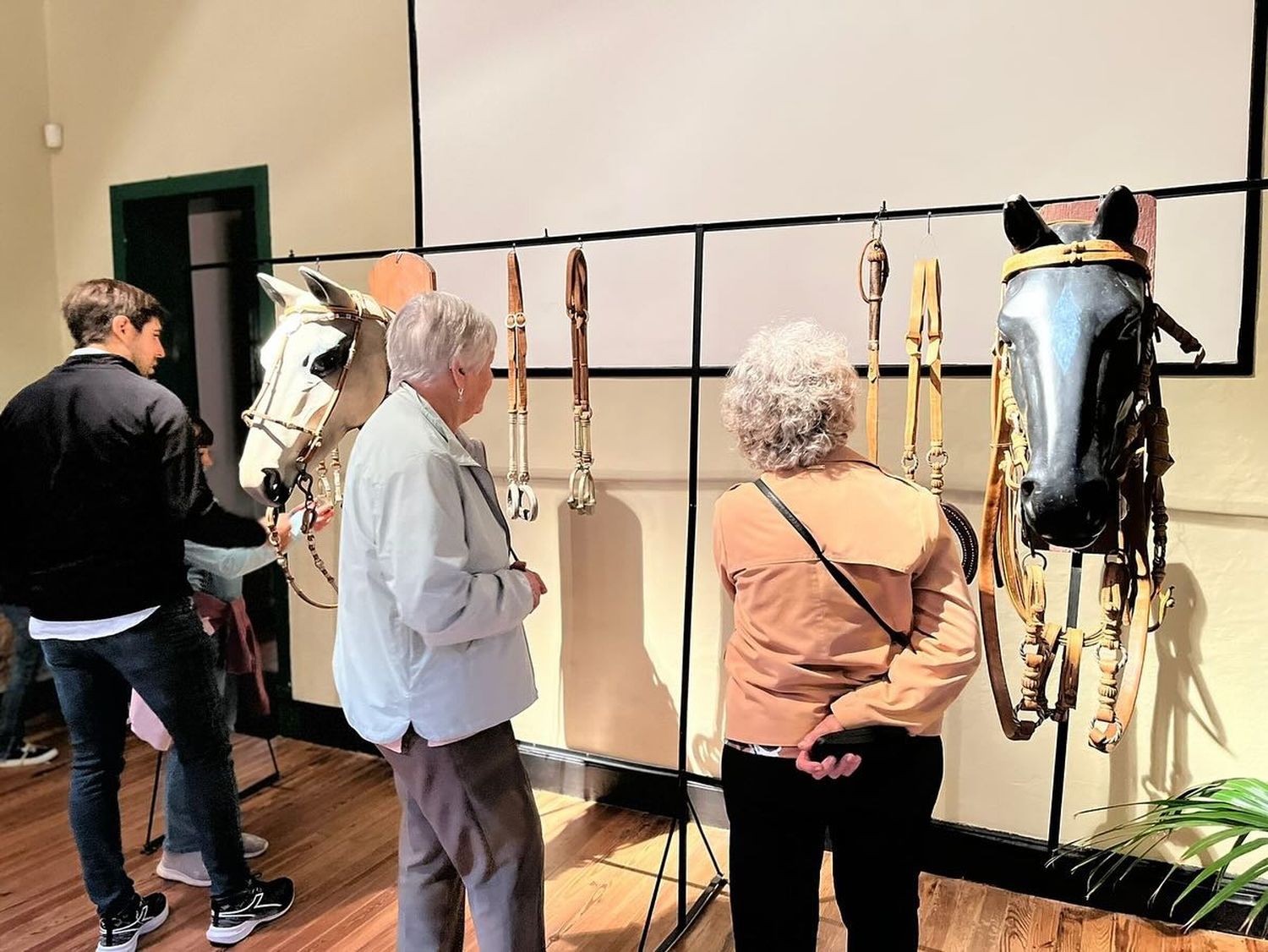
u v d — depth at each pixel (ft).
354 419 7.69
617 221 8.73
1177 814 5.91
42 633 6.70
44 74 12.05
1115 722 5.31
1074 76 6.97
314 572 10.84
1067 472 4.45
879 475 4.54
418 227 9.72
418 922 5.67
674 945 7.09
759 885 4.72
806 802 4.55
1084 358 4.54
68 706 6.86
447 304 5.18
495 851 5.30
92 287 6.84
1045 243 4.93
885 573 4.32
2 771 10.57
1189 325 6.83
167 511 6.64
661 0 8.32
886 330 7.77
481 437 9.66
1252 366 6.70
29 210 12.02
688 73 8.29
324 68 10.21
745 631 4.68
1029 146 7.16
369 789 9.90
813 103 7.84
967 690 7.77
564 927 7.35
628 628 9.11
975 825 7.88
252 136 10.74
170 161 11.35
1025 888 7.69
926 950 6.93
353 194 10.21
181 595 6.87
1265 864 5.02
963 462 7.63
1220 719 7.02
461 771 5.16
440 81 9.41
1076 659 5.46
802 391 4.45
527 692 5.47
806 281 8.02
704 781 7.99
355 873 8.24
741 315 8.27
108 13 11.51
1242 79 6.51
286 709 11.19
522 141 9.07
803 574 4.38
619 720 9.28
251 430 7.39
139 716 7.75
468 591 4.91
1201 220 6.72
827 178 7.86
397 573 4.81
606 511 9.05
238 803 7.31
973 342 7.50
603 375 8.91
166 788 8.17
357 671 5.21
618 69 8.57
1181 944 6.95
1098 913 7.38
